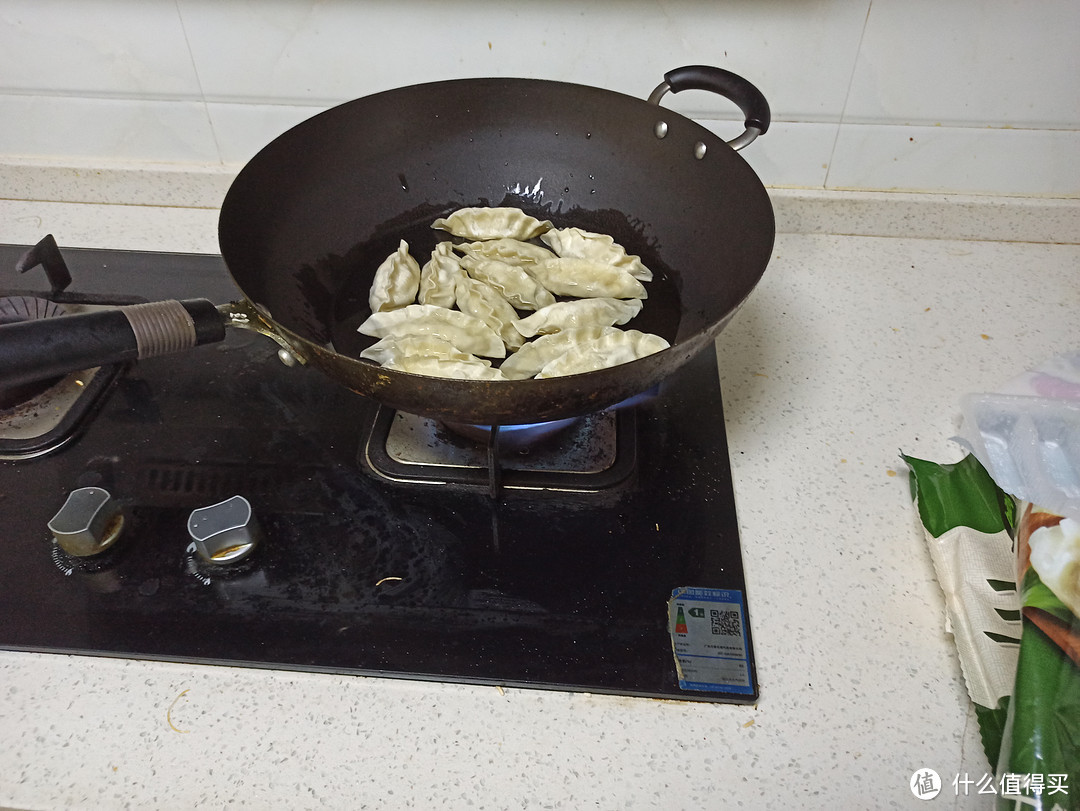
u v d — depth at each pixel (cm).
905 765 47
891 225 92
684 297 70
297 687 50
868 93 82
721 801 46
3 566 56
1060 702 43
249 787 46
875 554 59
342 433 67
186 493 61
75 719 48
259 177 65
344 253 73
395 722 49
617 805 45
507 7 79
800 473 65
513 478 62
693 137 69
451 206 79
